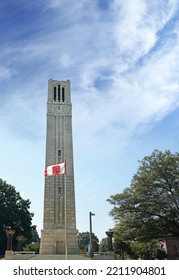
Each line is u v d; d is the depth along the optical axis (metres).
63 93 68.88
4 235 75.81
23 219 80.50
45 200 57.50
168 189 49.81
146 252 84.12
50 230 55.03
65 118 65.75
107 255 44.97
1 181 83.19
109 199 52.88
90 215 41.03
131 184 53.72
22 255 46.38
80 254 52.22
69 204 57.75
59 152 62.12
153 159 52.25
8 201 80.31
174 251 87.62
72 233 55.22
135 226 49.72
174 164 49.62
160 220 49.75
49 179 59.28
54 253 53.19
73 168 60.97
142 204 49.50
